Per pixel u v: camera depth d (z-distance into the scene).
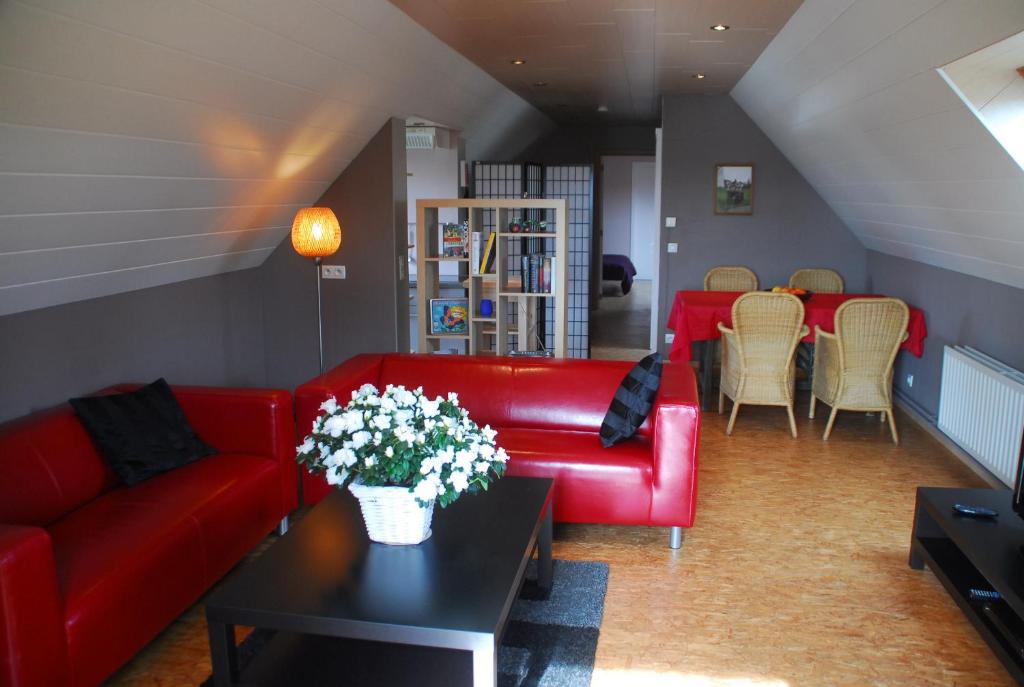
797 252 7.06
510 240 7.35
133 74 2.68
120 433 3.21
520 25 4.20
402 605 2.18
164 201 3.64
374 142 5.32
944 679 2.58
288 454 3.56
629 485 3.43
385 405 2.51
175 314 4.59
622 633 2.83
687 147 7.04
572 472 3.47
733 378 5.23
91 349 3.85
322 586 2.29
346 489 3.04
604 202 14.08
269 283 5.61
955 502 3.14
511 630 2.82
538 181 7.27
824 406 5.84
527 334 5.69
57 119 2.57
